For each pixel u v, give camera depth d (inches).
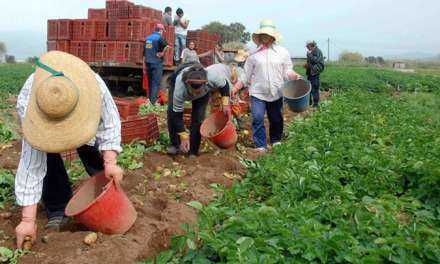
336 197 239.8
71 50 708.0
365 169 285.7
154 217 226.2
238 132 430.9
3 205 237.3
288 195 244.1
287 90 379.6
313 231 181.5
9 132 382.3
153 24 674.2
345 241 176.1
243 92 527.5
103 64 685.3
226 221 193.6
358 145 335.6
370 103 682.8
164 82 692.1
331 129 426.6
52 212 215.9
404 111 619.8
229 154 348.8
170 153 339.0
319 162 295.6
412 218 223.3
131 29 669.3
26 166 188.4
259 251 172.4
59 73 182.4
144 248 192.5
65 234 196.1
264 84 365.7
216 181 283.3
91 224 193.5
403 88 1174.3
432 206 251.6
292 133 422.6
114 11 699.4
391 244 180.4
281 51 366.6
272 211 196.2
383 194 250.5
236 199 243.6
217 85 320.2
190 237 186.5
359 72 1507.1
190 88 302.7
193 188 265.9
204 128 344.2
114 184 194.5
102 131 196.4
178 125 325.1
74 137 178.9
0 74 1022.4
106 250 182.7
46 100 172.6
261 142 374.6
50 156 208.5
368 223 194.2
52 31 718.5
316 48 681.0
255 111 370.0
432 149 335.0
